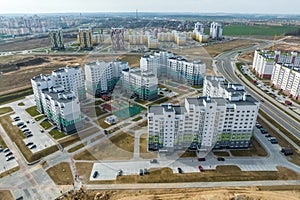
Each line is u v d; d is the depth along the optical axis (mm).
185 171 45688
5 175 46250
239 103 48875
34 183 44094
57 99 58844
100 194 40500
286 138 58812
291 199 40062
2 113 72625
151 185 42344
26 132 60594
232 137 51844
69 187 42781
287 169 47625
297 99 83250
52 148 53812
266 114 71750
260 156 51438
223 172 46031
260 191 41719
